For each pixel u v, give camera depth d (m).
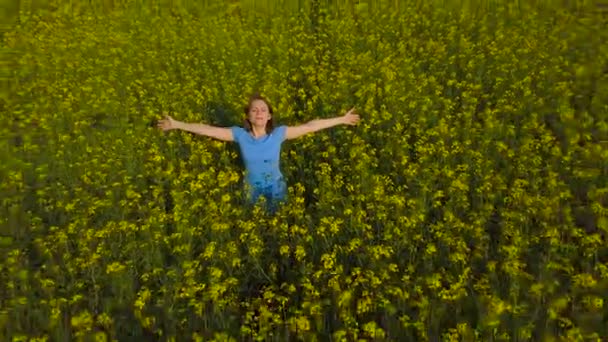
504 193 6.89
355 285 4.98
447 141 8.26
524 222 6.03
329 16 15.40
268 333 4.78
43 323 5.07
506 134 8.07
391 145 7.91
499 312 4.32
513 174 7.28
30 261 6.30
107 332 5.03
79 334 4.65
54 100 10.59
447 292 4.66
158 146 8.67
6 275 5.91
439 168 7.43
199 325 5.00
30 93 11.27
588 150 7.03
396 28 14.23
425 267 5.43
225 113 9.79
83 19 16.95
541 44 11.82
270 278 5.71
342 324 4.89
